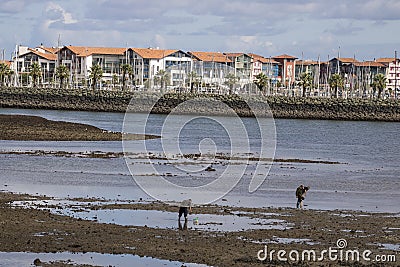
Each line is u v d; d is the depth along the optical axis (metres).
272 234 55.53
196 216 62.28
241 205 69.94
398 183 95.88
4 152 114.75
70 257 45.53
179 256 46.69
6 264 43.22
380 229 59.72
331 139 196.12
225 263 45.41
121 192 75.50
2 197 69.44
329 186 89.44
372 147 171.50
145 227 56.38
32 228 53.97
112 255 46.44
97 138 152.00
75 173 91.31
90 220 58.69
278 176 96.56
